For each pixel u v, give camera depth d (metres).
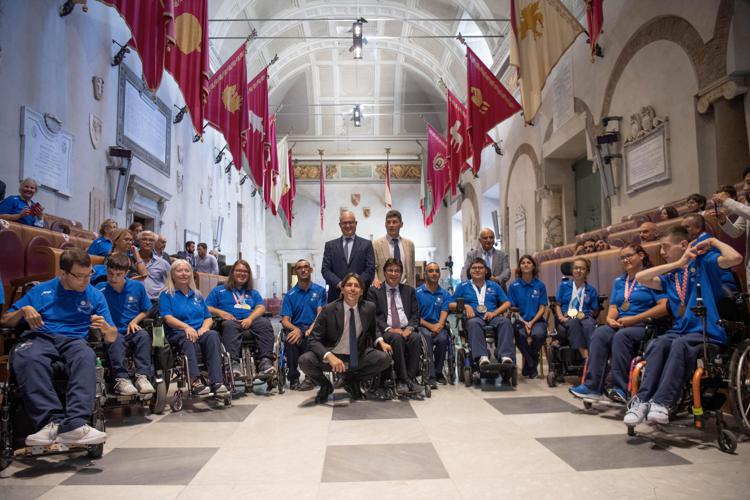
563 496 2.54
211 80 11.79
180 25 8.70
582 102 10.73
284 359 5.95
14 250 3.96
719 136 6.76
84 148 8.45
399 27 22.84
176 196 13.37
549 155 12.81
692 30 7.21
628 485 2.68
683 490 2.60
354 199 29.67
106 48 9.19
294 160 29.70
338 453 3.30
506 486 2.69
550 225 13.03
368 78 27.75
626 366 4.26
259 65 22.39
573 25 8.95
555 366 5.82
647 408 3.56
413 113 29.02
